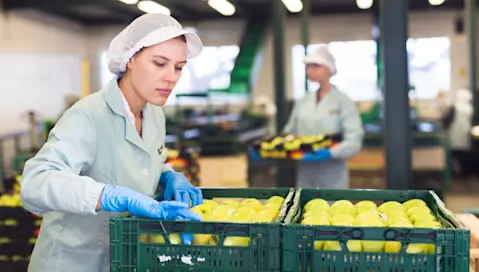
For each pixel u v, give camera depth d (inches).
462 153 402.9
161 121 94.7
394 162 180.2
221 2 316.5
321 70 189.9
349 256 62.5
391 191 87.8
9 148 462.0
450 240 60.8
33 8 502.3
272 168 369.7
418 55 596.7
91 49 652.1
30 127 432.5
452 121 439.2
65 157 79.3
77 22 624.4
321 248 65.2
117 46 80.9
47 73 551.8
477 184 381.4
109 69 85.0
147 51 79.0
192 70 656.4
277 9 283.9
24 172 78.2
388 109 179.6
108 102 84.4
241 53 522.9
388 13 177.2
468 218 109.2
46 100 545.0
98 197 71.3
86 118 82.5
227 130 343.0
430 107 541.3
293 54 630.5
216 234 64.5
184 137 337.7
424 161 338.0
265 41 574.6
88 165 83.7
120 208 70.6
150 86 79.9
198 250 65.0
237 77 503.2
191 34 83.7
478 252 87.0
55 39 572.4
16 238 154.8
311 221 70.2
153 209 67.6
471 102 406.6
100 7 528.7
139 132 89.4
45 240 86.5
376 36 493.0
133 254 66.5
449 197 346.0
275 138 194.5
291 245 63.0
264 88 633.6
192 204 84.6
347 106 189.9
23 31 506.3
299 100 201.9
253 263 63.9
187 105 633.0
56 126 82.3
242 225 63.9
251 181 330.0
